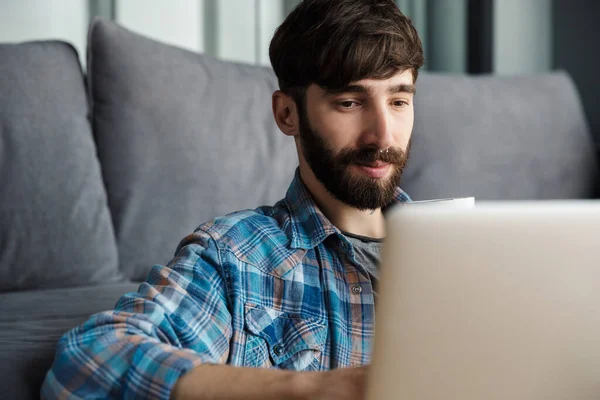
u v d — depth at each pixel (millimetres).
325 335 951
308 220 1002
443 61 2629
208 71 1817
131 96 1707
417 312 525
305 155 1013
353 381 647
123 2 2254
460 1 2633
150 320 833
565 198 2092
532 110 2115
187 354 760
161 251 1679
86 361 787
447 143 1996
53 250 1552
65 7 2188
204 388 716
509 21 2615
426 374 533
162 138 1706
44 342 1089
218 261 936
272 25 2490
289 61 1005
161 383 739
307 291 966
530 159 2066
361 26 937
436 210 519
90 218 1607
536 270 520
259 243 978
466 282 520
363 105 957
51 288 1556
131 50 1733
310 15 986
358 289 986
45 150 1589
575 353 529
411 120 979
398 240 519
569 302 524
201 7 2371
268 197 1788
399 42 943
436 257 519
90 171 1640
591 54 2613
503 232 517
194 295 900
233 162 1754
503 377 531
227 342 909
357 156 955
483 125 2045
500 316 523
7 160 1549
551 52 2648
